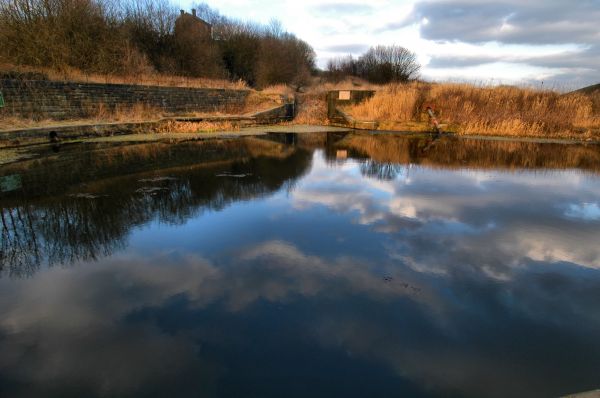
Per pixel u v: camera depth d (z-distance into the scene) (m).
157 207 5.86
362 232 4.88
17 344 2.67
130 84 15.75
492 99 18.64
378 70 38.16
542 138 15.58
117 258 4.09
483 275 3.76
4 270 3.83
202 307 3.14
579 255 4.27
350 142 14.40
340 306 3.17
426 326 2.91
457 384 2.32
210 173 8.34
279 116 21.81
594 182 7.97
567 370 2.46
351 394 2.23
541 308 3.19
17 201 6.05
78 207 5.80
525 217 5.56
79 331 2.82
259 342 2.70
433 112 18.36
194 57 26.16
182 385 2.29
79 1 18.14
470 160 10.60
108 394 2.22
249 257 4.12
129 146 11.67
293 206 6.02
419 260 4.08
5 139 10.54
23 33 15.72
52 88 12.93
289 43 37.81
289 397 2.20
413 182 7.84
